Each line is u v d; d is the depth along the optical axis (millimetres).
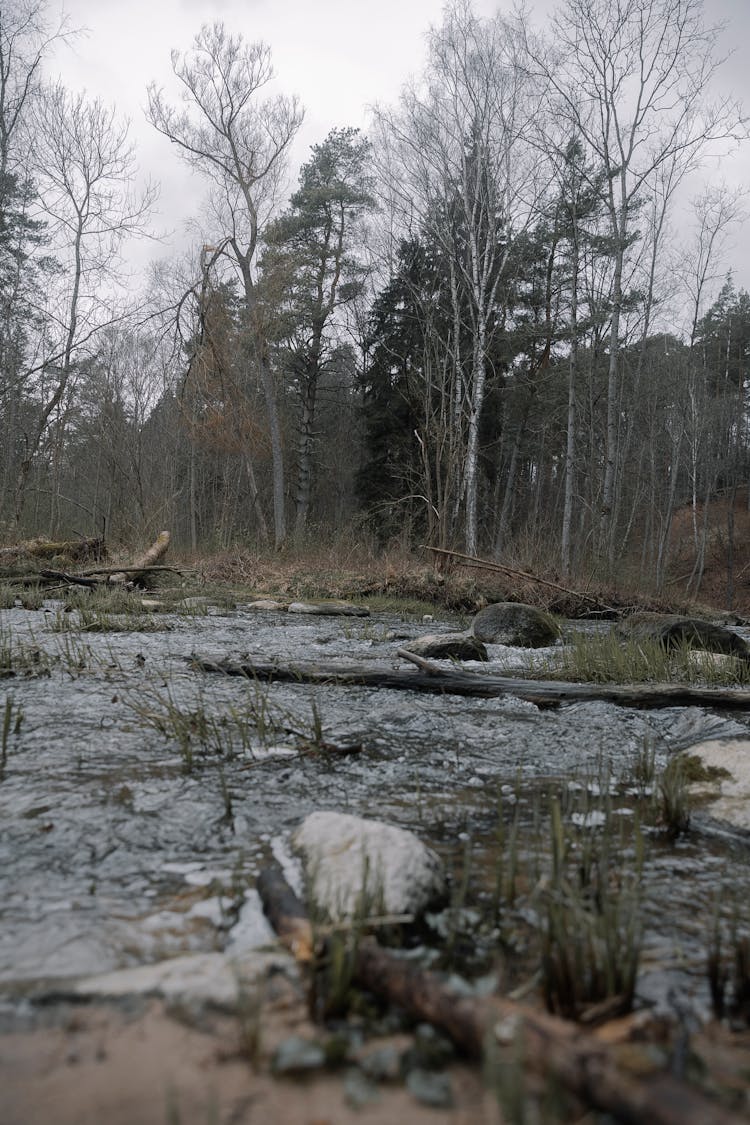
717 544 42031
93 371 24219
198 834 2428
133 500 22422
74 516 28656
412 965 1426
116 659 6023
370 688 5184
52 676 5152
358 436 43875
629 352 32969
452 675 5121
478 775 3273
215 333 20297
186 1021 1352
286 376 38031
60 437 24266
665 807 2670
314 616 11133
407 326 30188
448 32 22219
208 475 39906
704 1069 1263
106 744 3516
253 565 16453
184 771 3137
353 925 1574
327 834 2164
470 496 20688
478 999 1293
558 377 33906
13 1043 1280
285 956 1586
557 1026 1355
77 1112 1105
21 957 1599
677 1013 1469
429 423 23750
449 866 2219
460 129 22453
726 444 44625
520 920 1860
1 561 14211
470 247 23344
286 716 4203
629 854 2375
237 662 5652
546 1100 1098
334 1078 1197
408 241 27703
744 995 1512
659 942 1787
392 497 28438
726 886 2146
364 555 18438
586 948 1588
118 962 1600
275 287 27609
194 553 19453
